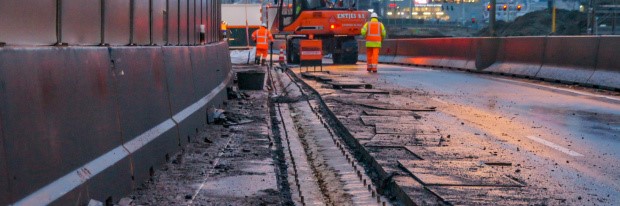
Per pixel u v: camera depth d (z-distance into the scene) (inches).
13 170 229.3
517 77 1290.6
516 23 4530.0
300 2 1978.3
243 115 667.4
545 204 326.0
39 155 249.9
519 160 445.1
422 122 626.2
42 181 250.8
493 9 1749.5
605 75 1026.7
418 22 6033.5
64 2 293.1
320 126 636.7
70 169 276.5
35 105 250.8
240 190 350.6
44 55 262.8
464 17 6496.1
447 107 761.6
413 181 366.6
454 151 464.8
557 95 916.6
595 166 433.1
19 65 240.5
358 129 569.6
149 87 412.8
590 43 1075.9
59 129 270.5
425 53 1808.6
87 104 303.4
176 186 358.6
